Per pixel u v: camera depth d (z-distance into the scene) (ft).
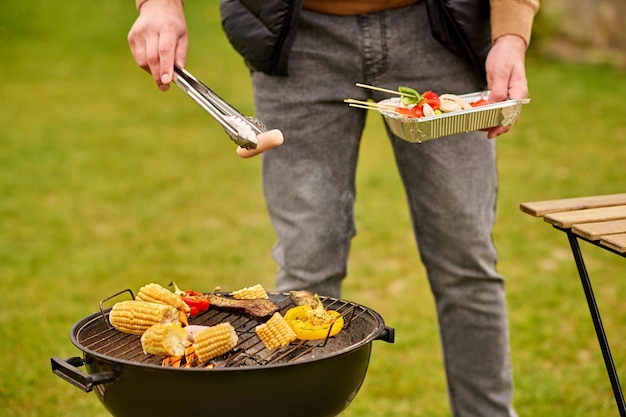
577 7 27.71
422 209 7.09
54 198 16.31
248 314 5.99
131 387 5.01
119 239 14.10
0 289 11.98
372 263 13.05
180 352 5.32
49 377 9.50
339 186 7.14
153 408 5.03
